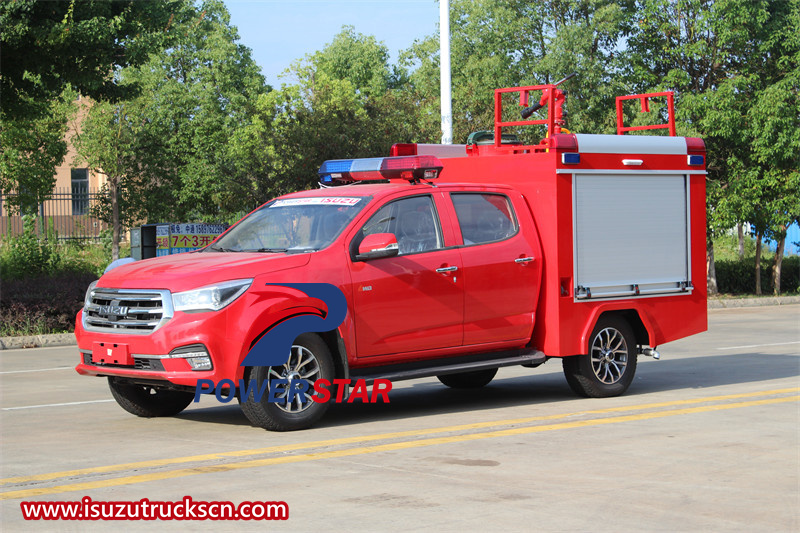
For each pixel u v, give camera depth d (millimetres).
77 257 33281
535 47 32719
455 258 9430
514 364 9812
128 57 20016
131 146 38375
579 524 5410
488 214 9906
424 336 9219
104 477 6672
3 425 9016
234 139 39250
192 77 40969
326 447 7695
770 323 21391
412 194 9438
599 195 10398
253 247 9227
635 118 30297
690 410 9523
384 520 5500
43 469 6957
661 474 6676
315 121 24062
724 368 13250
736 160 30375
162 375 8023
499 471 6770
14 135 31109
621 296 10547
